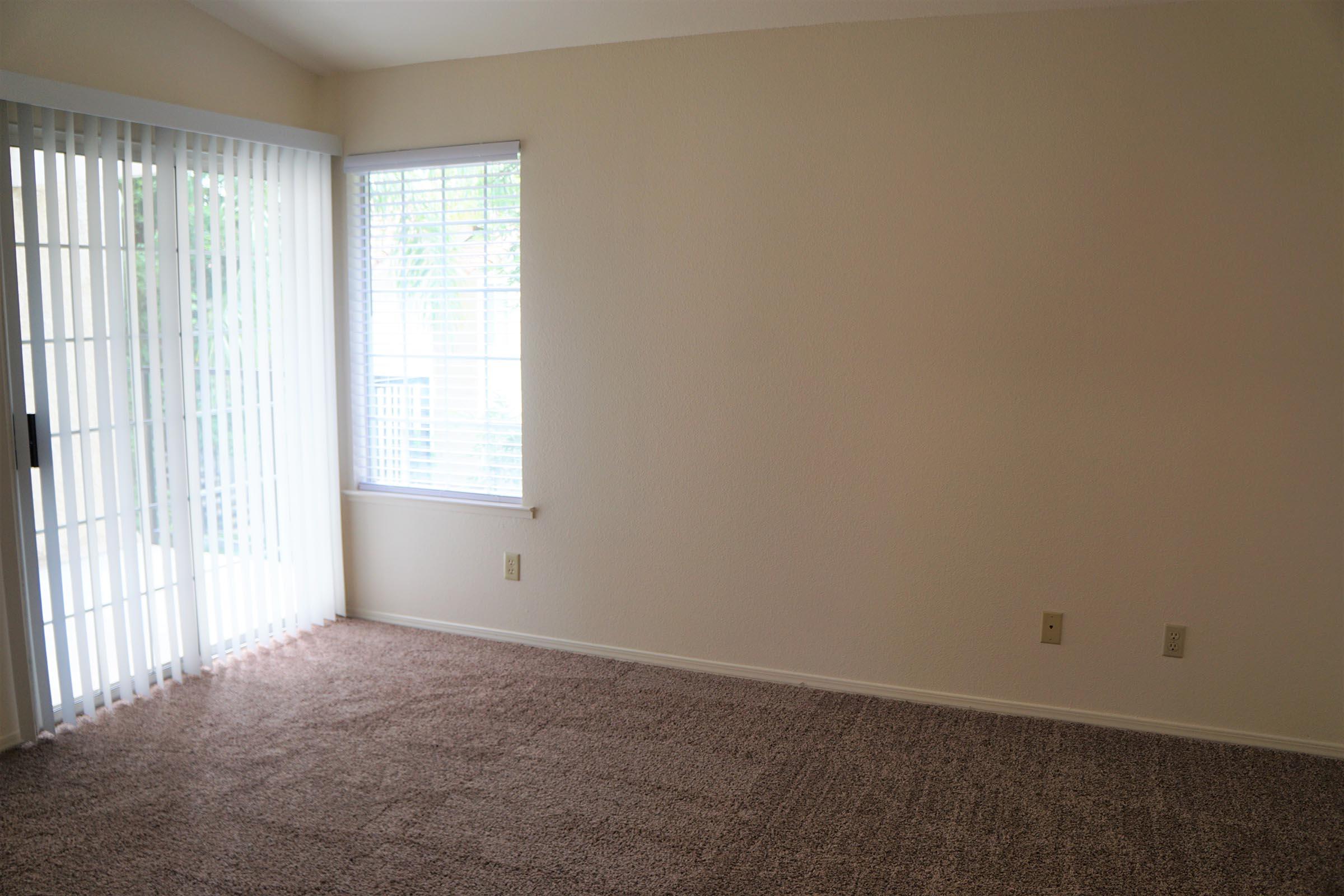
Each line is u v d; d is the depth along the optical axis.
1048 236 3.04
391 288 4.01
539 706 3.33
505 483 3.94
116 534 3.22
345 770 2.86
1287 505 2.91
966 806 2.67
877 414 3.30
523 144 3.67
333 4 3.33
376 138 3.92
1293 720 2.98
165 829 2.53
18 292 2.88
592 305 3.64
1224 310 2.90
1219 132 2.85
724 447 3.52
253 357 3.70
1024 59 3.01
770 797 2.71
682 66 3.41
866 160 3.21
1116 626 3.12
